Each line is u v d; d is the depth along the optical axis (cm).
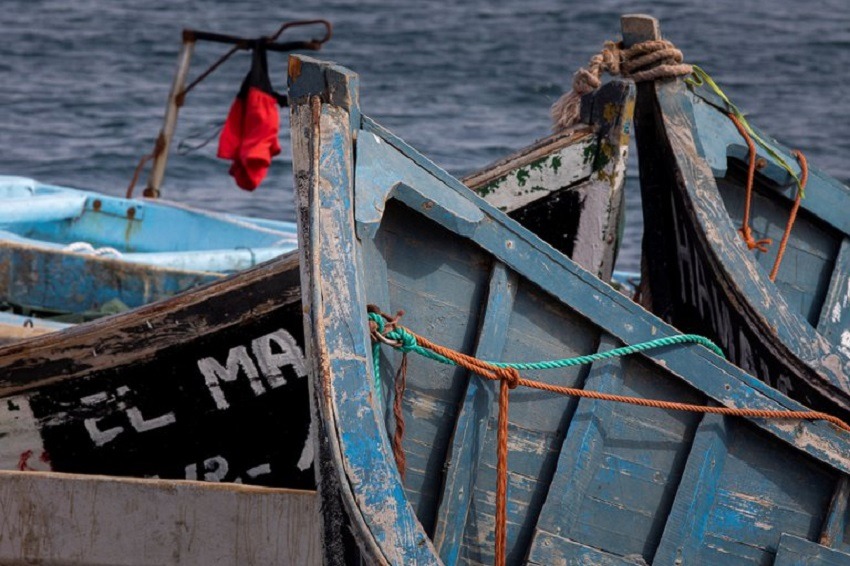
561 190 1027
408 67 4181
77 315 1497
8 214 1816
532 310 819
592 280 813
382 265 773
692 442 848
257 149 1961
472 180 1010
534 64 4269
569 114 1037
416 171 768
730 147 1055
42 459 898
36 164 2867
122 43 4512
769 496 868
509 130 3288
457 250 799
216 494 856
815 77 4216
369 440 645
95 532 862
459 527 800
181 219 1958
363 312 685
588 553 832
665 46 1023
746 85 4050
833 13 5719
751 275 978
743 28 5222
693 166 1013
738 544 867
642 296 1152
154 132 3206
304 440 910
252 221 2016
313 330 671
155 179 2178
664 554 848
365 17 5297
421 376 793
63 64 4088
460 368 798
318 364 660
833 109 3706
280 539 855
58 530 863
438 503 798
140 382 887
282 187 2831
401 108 3541
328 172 722
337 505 650
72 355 870
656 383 842
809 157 3127
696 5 5859
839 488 869
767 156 1082
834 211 1127
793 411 851
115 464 906
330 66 747
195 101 3588
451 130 3272
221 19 5134
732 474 860
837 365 956
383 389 777
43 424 891
